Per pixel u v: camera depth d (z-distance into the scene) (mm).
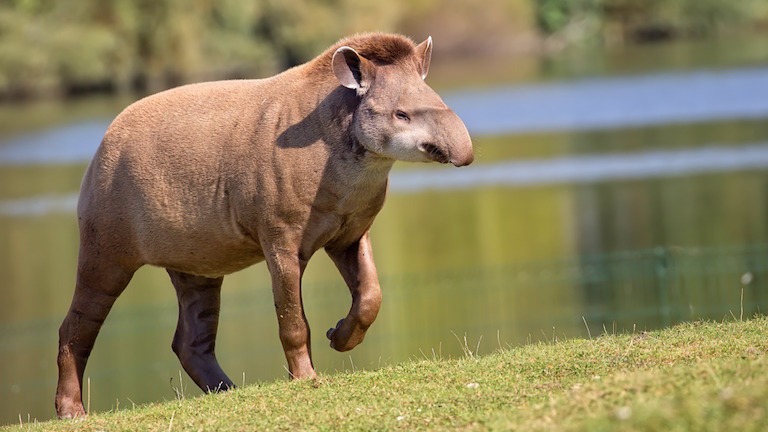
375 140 29938
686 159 113000
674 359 27750
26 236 97812
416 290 73562
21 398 57531
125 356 64875
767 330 30375
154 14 187375
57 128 160500
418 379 29203
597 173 109375
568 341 32812
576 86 190875
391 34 31141
